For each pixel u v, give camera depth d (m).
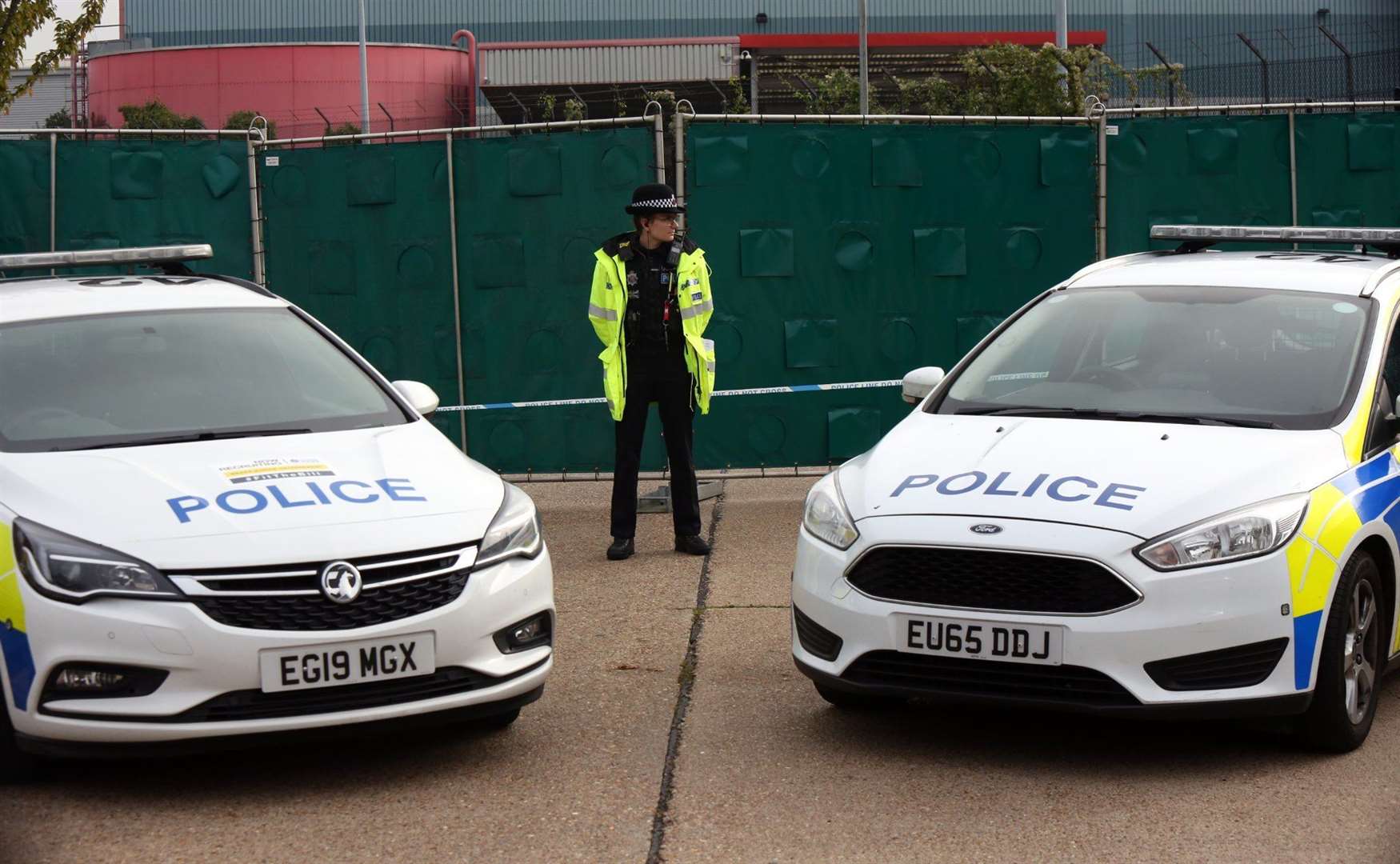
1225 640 4.41
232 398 5.48
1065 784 4.58
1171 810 4.34
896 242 9.25
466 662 4.59
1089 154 9.40
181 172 9.57
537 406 9.33
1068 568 4.47
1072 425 5.20
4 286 6.21
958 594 4.59
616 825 4.30
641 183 9.08
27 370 5.39
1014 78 24.92
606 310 7.64
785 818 4.33
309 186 9.52
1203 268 6.14
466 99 51.84
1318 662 4.60
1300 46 53.00
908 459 5.13
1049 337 5.90
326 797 4.55
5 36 11.23
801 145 9.14
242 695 4.32
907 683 4.67
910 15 64.06
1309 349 5.46
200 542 4.37
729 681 5.73
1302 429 5.07
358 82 50.38
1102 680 4.43
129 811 4.43
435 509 4.75
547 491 9.91
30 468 4.76
